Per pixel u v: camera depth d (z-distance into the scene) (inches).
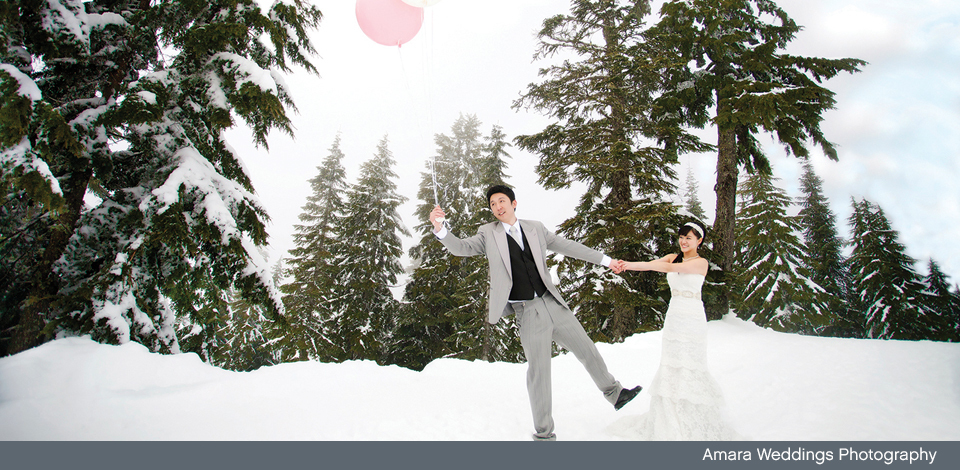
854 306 940.6
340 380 167.9
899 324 768.3
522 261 115.3
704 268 114.3
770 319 736.3
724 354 221.6
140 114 173.0
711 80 390.3
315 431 111.3
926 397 130.0
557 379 187.3
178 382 148.7
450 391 161.2
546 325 110.6
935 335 753.6
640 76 410.3
